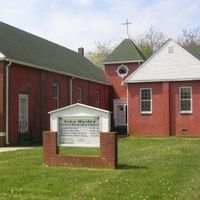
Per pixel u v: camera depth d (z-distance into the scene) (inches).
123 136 1322.6
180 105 1315.2
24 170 545.6
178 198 403.2
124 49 1782.7
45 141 590.2
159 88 1338.6
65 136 595.5
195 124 1294.3
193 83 1302.9
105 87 1758.1
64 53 1658.5
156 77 1338.6
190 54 1306.6
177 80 1314.0
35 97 1176.2
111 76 1782.7
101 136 561.0
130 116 1369.3
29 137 1112.2
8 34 1230.9
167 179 487.5
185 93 1311.5
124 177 496.7
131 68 1744.6
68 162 577.0
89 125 587.5
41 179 486.6
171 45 1328.7
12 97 1053.2
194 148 853.2
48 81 1259.8
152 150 816.9
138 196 407.5
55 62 1385.3
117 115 1764.3
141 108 1357.0
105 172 530.0
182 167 579.5
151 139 1148.5
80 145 589.6
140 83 1358.3
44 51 1418.6
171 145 929.5
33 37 1456.7
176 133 1312.7
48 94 1258.0
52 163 585.3
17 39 1268.5
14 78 1064.8
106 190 430.9
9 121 1034.7
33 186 453.4
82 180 480.4
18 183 467.5
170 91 1325.0
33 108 1163.9
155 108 1339.8
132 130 1364.4
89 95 1604.3
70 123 594.6
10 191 431.2
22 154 747.4
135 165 596.1
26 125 1122.0
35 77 1179.3
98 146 583.2
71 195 413.4
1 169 556.4
